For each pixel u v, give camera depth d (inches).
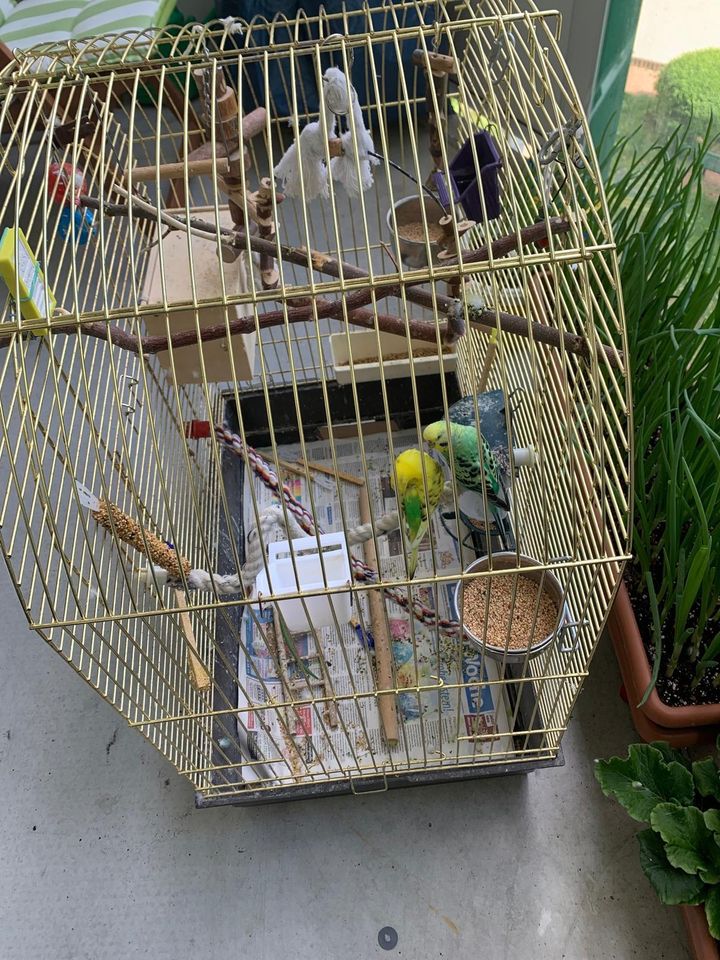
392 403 61.6
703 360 43.1
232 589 37.5
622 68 62.0
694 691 43.1
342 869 45.6
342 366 57.5
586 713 49.9
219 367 43.7
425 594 52.7
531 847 45.5
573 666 42.2
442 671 49.7
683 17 53.0
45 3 77.1
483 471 32.5
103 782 49.6
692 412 36.1
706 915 36.6
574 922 42.9
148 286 41.0
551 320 46.1
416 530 39.3
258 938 43.7
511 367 53.6
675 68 55.8
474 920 43.4
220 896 45.3
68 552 54.4
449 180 32.3
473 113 45.6
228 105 33.7
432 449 43.2
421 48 37.3
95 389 58.5
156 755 50.4
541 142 39.6
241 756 47.0
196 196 70.1
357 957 42.7
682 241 43.9
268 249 35.2
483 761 44.8
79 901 45.6
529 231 32.8
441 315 53.1
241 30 36.8
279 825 47.3
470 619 44.2
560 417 45.9
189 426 49.3
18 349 30.4
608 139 66.5
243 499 59.4
